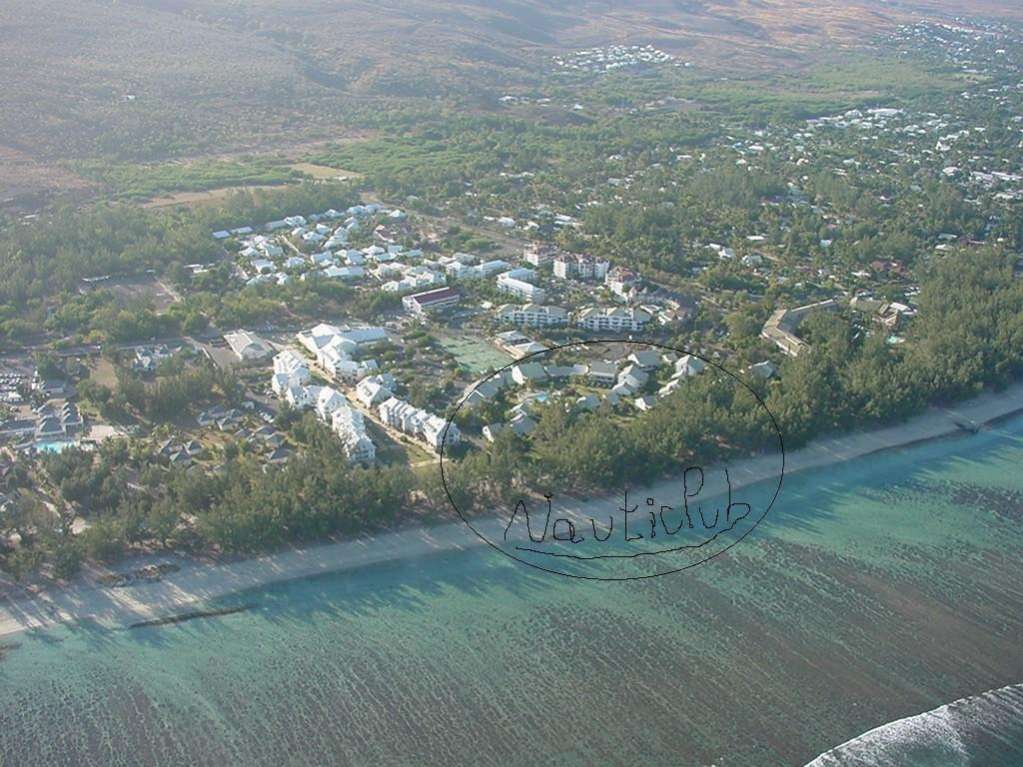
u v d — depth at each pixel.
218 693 192.00
